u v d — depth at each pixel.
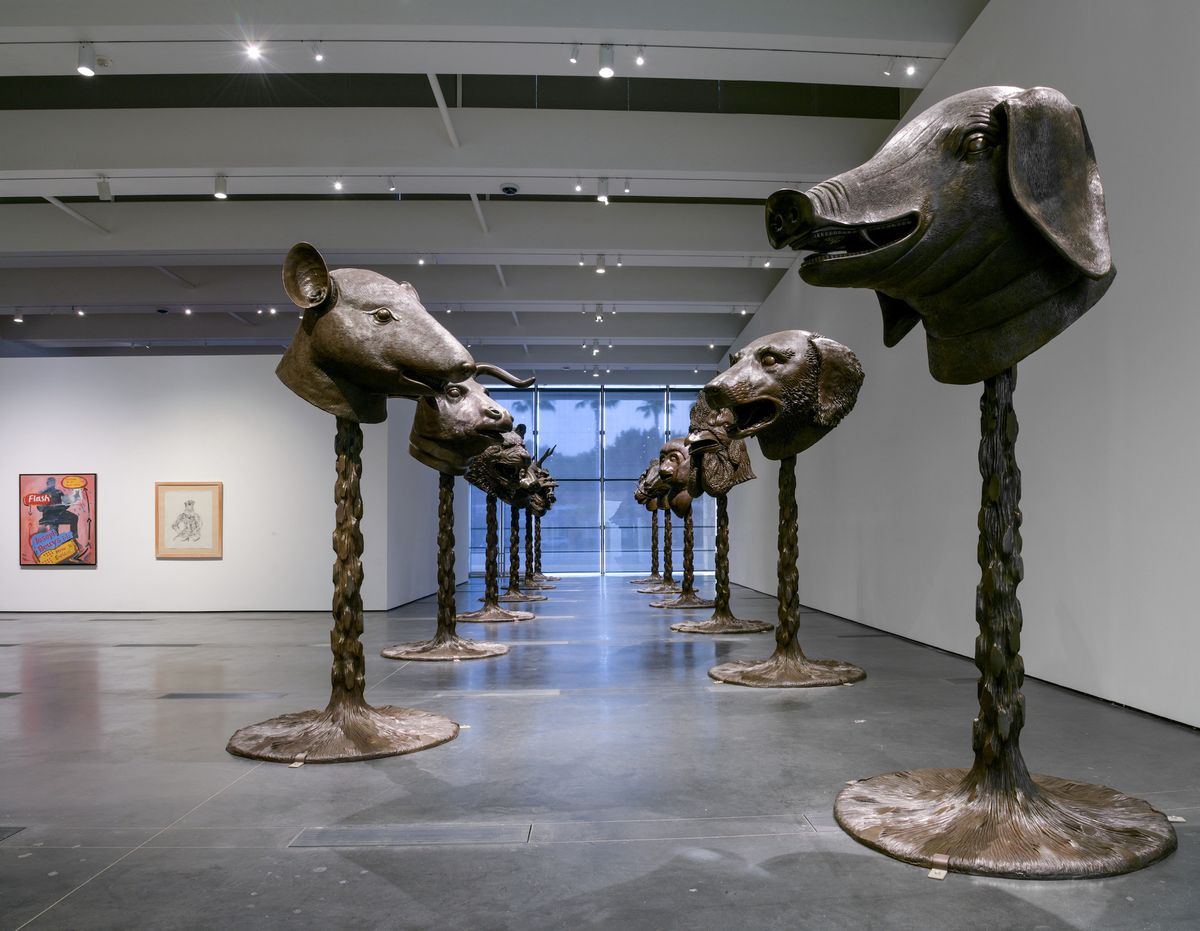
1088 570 5.04
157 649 7.57
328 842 2.78
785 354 5.24
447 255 11.34
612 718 4.58
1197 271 4.16
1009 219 2.43
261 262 11.63
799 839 2.75
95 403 11.34
